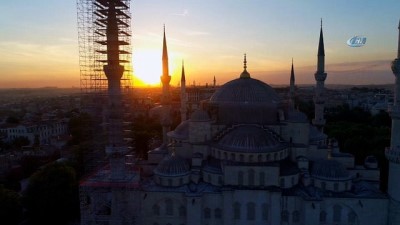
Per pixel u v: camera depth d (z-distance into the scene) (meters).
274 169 80.12
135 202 82.50
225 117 95.94
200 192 80.56
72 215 99.06
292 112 94.69
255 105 96.06
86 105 94.50
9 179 130.38
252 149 83.00
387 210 77.31
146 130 193.88
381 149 121.50
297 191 81.06
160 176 85.12
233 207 79.62
